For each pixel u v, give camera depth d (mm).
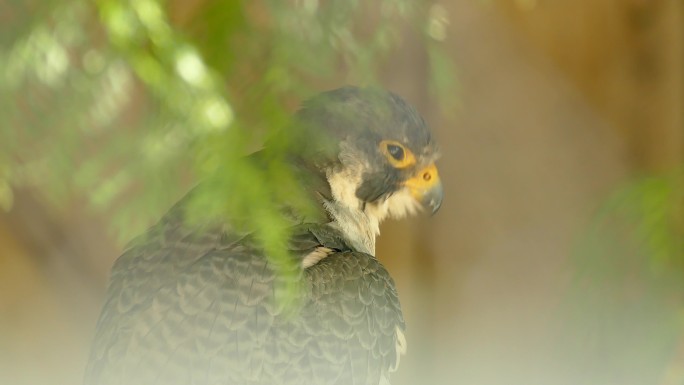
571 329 11781
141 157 4707
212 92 4762
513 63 16672
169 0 5316
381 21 5797
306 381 8633
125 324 8578
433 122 16297
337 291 9102
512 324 17000
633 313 11492
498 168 16875
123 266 9109
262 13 5684
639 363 11477
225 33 5070
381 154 10383
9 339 15055
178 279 8625
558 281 16906
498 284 17047
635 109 17062
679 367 11117
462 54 16484
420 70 15695
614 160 17000
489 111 16719
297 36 5195
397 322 9711
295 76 5070
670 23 16953
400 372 16969
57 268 15047
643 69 17078
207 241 8844
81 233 14938
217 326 8383
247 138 4676
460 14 16328
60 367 15148
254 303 8492
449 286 17062
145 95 5293
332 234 9789
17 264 14930
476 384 17016
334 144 9680
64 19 5109
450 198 16875
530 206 16969
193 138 4660
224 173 4605
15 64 5082
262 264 8602
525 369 17094
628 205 9992
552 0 16766
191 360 8266
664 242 9820
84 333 15164
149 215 4695
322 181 9930
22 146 5633
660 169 16906
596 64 16969
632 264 11414
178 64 4793
